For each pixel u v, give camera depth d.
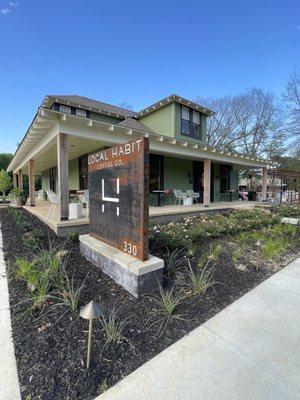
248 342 2.16
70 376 1.74
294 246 5.29
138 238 2.95
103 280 3.20
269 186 19.58
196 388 1.67
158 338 2.18
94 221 4.12
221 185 14.34
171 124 11.55
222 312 2.65
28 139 8.08
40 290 2.71
